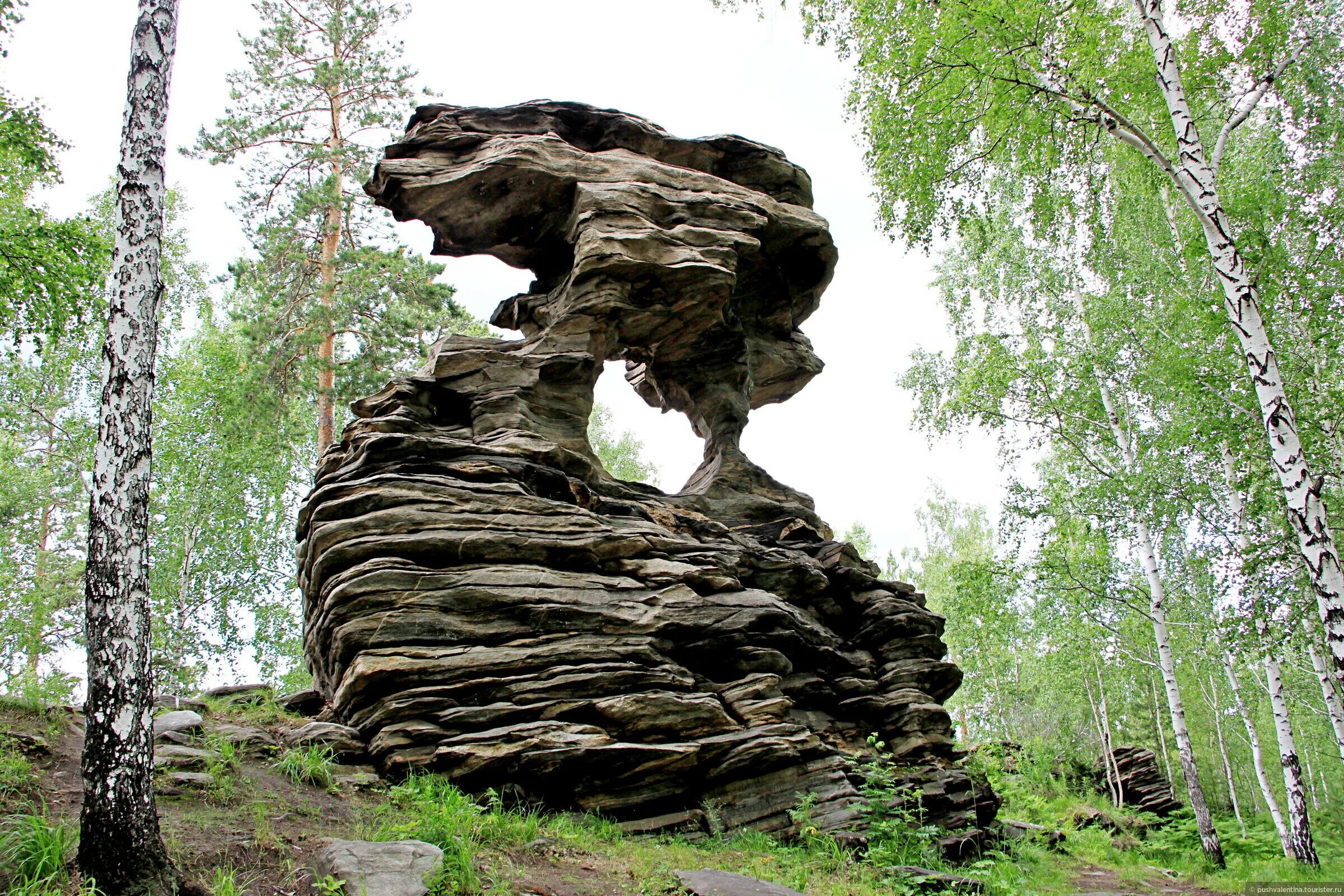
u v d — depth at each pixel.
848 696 14.87
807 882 9.48
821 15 16.42
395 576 11.27
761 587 14.85
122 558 6.43
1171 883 15.92
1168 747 39.59
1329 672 17.50
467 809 8.98
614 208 15.62
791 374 19.83
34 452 23.95
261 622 24.38
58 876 6.04
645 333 16.55
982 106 15.20
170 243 26.72
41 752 8.45
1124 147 18.41
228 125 23.09
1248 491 17.69
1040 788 28.38
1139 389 21.30
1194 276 20.67
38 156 15.12
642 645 12.03
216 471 22.28
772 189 18.84
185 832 7.24
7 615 20.70
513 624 11.61
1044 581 21.50
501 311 17.22
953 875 10.68
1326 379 16.61
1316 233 16.33
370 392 23.00
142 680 6.41
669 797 11.17
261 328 22.59
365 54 24.98
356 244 25.22
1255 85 15.45
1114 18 15.75
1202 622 21.86
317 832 7.98
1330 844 25.91
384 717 10.47
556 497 13.68
